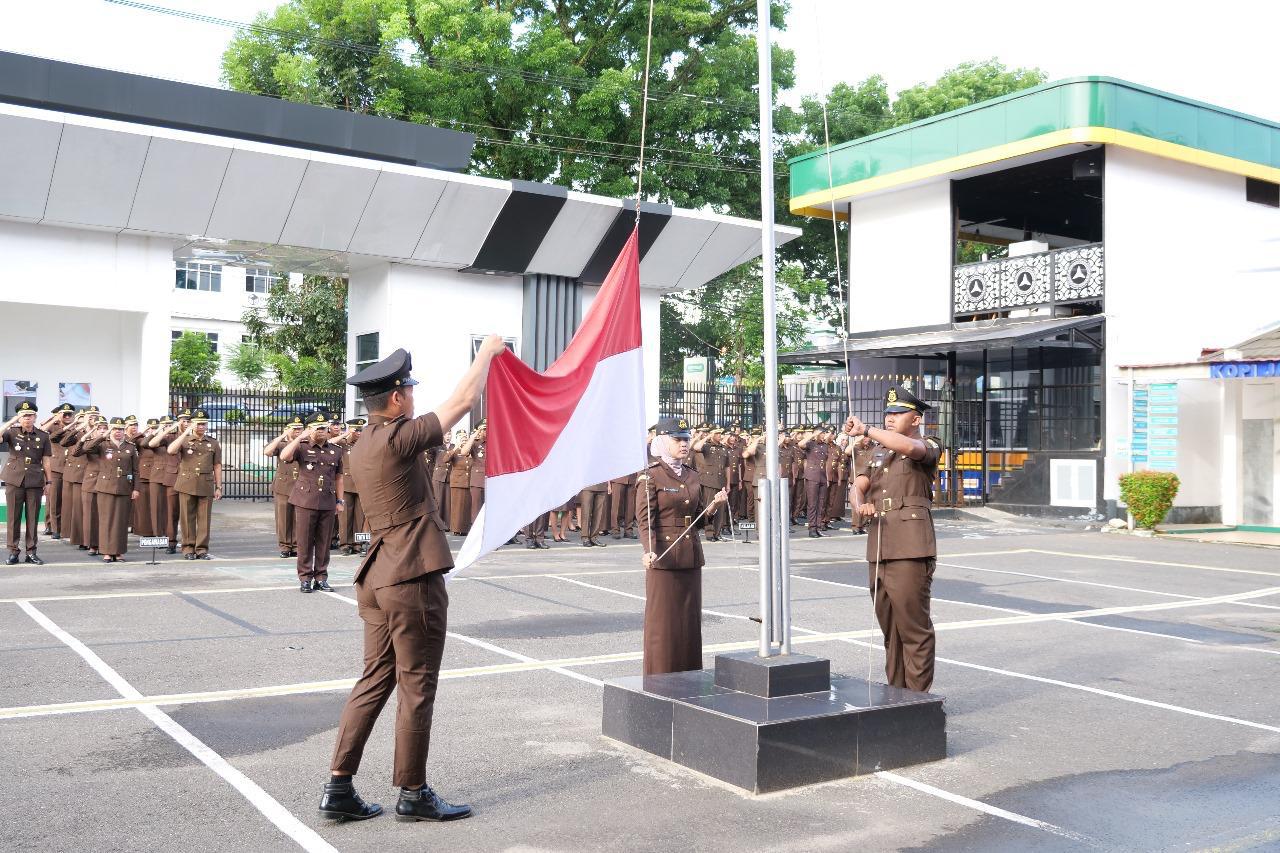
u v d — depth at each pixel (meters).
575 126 30.38
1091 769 5.96
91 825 4.84
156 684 7.47
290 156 18.61
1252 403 22.27
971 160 23.16
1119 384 22.03
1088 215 27.80
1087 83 21.22
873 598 6.99
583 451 6.23
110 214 18.02
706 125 33.09
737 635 9.77
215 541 17.03
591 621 10.38
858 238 26.83
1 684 7.39
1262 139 24.05
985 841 4.83
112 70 17.77
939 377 26.31
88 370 19.50
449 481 18.30
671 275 24.27
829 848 4.71
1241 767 6.04
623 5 33.09
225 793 5.31
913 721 6.00
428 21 28.12
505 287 22.78
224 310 48.56
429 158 20.89
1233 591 13.44
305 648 8.78
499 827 4.93
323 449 12.12
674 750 5.93
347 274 23.06
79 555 15.18
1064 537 20.44
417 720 4.97
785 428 24.22
